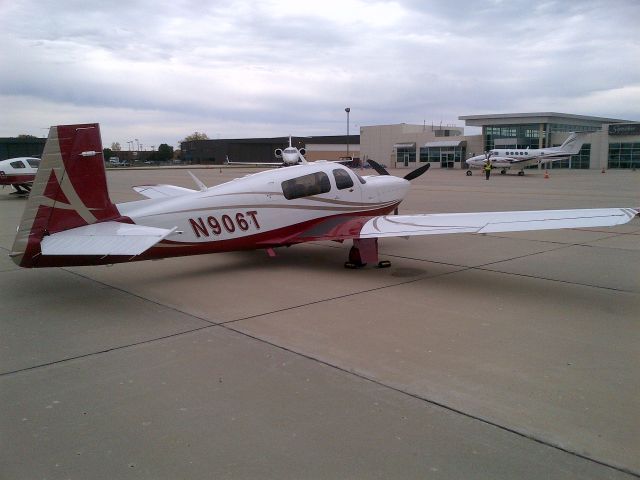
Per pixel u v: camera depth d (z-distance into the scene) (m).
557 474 2.85
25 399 3.83
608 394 3.79
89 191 6.51
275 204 7.95
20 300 6.59
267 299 6.51
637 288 6.93
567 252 9.62
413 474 2.86
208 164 94.06
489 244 10.59
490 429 3.32
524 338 5.00
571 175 42.28
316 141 90.25
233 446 3.16
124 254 5.63
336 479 2.82
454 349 4.73
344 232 8.05
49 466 2.98
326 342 4.94
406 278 7.63
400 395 3.82
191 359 4.55
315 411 3.59
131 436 3.29
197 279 7.65
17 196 23.64
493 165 42.84
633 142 55.38
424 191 24.20
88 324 5.58
